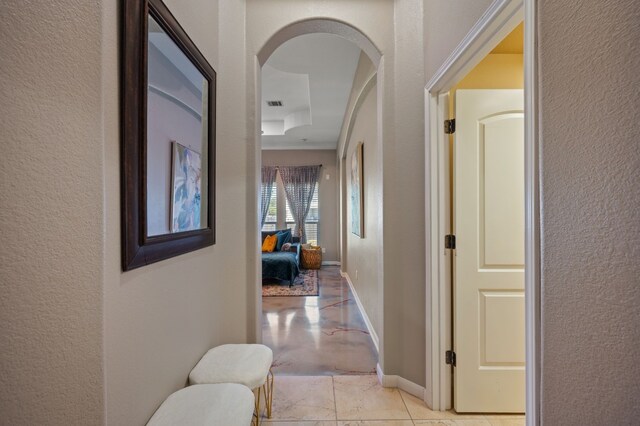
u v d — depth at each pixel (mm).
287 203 7492
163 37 1158
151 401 1106
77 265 618
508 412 1825
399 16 2100
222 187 1874
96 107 665
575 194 751
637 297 606
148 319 1084
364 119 3734
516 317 1831
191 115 1423
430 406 1876
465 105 1830
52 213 574
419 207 1971
